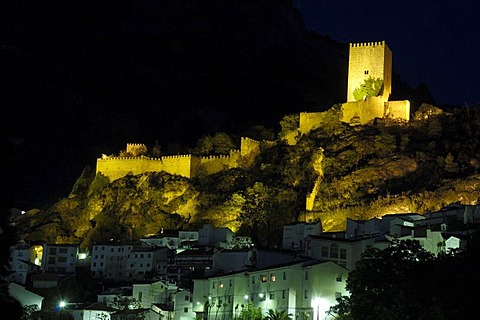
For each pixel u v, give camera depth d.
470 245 87.12
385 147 199.12
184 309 142.88
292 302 116.25
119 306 154.62
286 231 174.00
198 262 175.88
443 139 199.50
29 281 183.38
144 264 189.75
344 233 153.12
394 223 137.38
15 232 50.75
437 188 176.00
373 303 82.56
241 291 128.62
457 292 73.88
